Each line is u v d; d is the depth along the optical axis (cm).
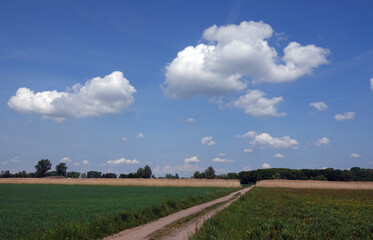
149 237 1639
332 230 1720
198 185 10588
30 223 1895
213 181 10531
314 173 19888
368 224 1900
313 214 2495
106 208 2831
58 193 6072
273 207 3038
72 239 1505
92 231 1688
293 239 1534
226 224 1841
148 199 4131
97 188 8612
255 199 4206
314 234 1598
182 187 9862
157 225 2077
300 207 3153
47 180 12575
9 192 6431
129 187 9481
